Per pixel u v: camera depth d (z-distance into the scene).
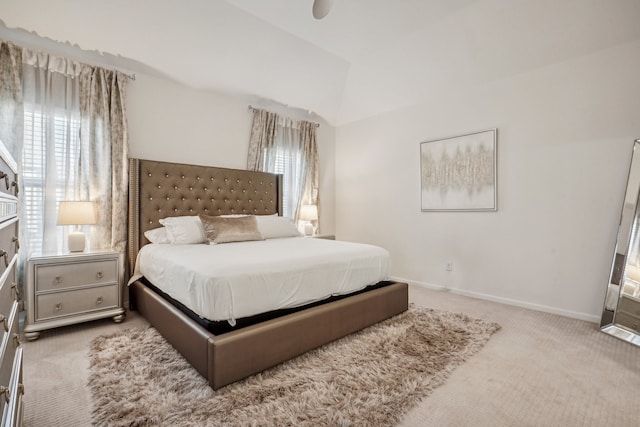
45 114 2.59
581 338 2.27
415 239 3.93
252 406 1.44
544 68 2.87
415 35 3.17
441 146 3.64
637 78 2.43
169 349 1.99
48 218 2.59
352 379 1.67
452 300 3.22
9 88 2.42
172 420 1.34
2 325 0.91
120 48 2.80
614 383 1.68
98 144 2.82
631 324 2.26
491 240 3.24
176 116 3.37
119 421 1.33
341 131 4.92
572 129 2.73
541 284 2.91
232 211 3.71
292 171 4.39
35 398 1.50
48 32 2.51
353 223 4.72
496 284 3.20
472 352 2.01
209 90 3.58
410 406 1.46
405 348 2.04
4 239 1.00
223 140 3.73
